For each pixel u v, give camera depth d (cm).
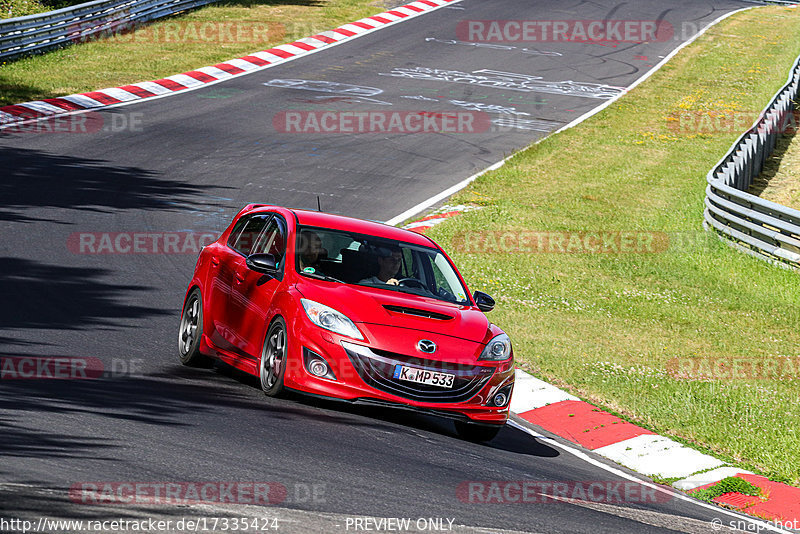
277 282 3159
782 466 3391
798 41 16475
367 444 2681
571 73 13425
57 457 2112
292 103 10331
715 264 6369
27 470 1988
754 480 3188
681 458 3347
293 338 2967
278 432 2638
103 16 12494
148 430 2453
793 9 19962
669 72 13888
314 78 11644
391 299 3108
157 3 13800
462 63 13362
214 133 8725
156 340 3769
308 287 3066
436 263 3462
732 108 12062
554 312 5228
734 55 15175
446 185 7925
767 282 6062
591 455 3322
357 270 3247
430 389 2948
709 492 3023
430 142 9319
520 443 3250
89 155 7438
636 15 17738
